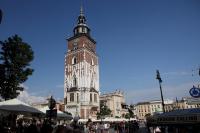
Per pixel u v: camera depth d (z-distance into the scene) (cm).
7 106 1962
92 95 9162
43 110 2689
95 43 10406
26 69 3669
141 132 3962
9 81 3550
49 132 1922
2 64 3531
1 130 1862
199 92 2189
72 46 9744
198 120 1158
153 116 1400
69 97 9106
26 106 2089
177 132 1459
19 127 2130
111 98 13012
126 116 10994
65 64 9756
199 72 3114
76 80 9169
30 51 3741
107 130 3581
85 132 2759
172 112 1333
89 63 9450
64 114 2802
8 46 3638
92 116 8894
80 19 10038
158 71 3347
